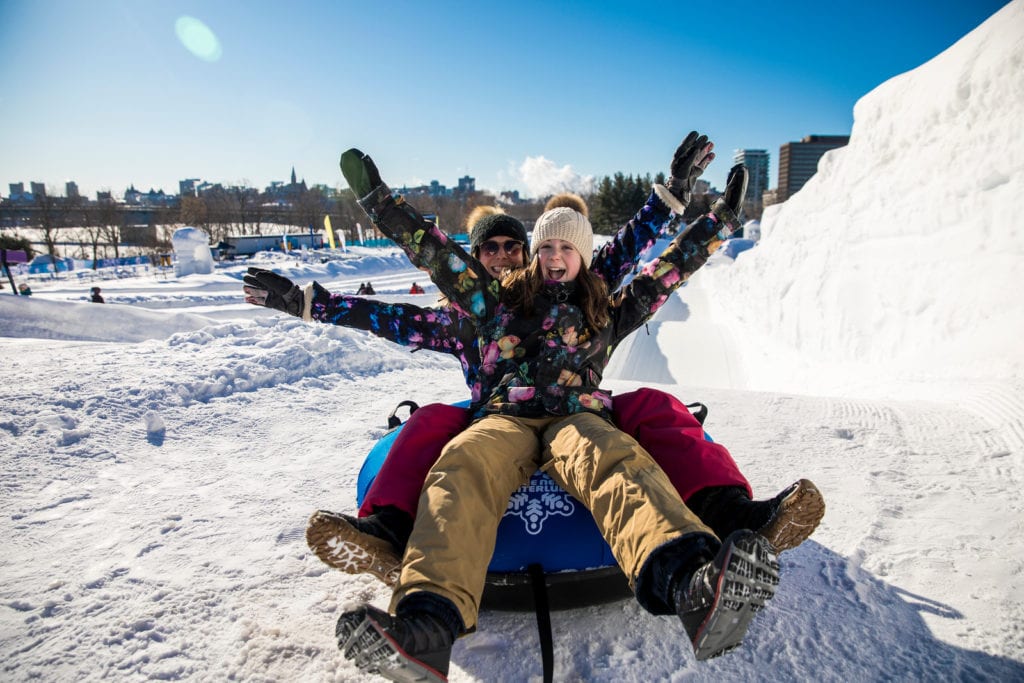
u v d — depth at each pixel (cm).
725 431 381
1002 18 747
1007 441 341
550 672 163
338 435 387
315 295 252
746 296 1498
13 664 181
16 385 438
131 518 274
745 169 225
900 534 243
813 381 841
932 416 400
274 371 505
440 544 154
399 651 129
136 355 526
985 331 569
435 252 228
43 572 230
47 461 333
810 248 1074
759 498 285
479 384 229
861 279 838
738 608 130
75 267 5734
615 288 278
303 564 234
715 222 229
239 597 212
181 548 246
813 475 308
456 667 177
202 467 335
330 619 200
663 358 1384
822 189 1152
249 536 256
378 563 169
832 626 187
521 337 221
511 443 194
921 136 830
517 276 231
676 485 187
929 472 308
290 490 303
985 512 260
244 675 174
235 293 3073
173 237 3975
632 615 197
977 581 208
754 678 167
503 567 189
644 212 284
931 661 171
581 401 215
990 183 658
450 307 247
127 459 345
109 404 411
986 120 707
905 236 780
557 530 190
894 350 709
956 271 654
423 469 191
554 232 223
